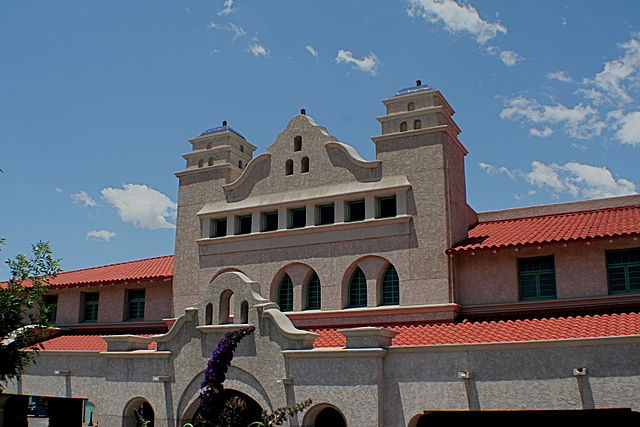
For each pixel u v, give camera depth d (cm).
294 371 1961
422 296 2350
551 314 2142
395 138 2562
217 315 2148
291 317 2538
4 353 1905
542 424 1917
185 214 2959
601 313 2053
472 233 2600
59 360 2573
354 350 1875
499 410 1733
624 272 2161
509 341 1798
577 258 2216
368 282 2469
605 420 1830
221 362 1454
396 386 1852
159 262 3209
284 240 2661
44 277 1959
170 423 2128
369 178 2573
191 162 3036
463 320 2261
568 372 1689
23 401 3122
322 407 1908
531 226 2498
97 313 3125
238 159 3034
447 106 2633
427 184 2452
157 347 2247
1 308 1838
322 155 2689
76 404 3134
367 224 2502
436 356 1834
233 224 2808
